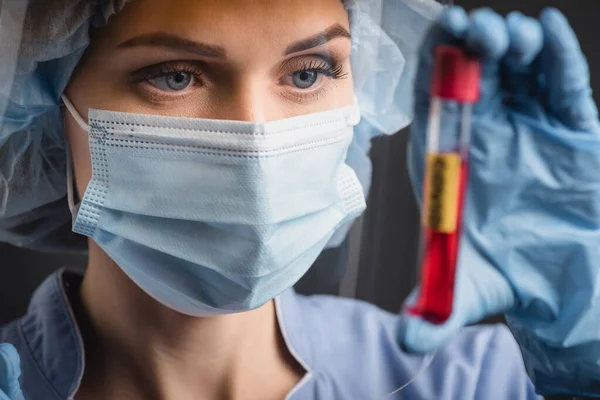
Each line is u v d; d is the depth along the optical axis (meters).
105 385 1.16
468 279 1.04
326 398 1.19
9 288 1.68
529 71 1.02
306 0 0.95
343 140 1.08
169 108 1.00
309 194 1.04
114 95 1.01
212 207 1.00
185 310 1.10
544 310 1.09
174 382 1.15
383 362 1.22
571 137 1.02
